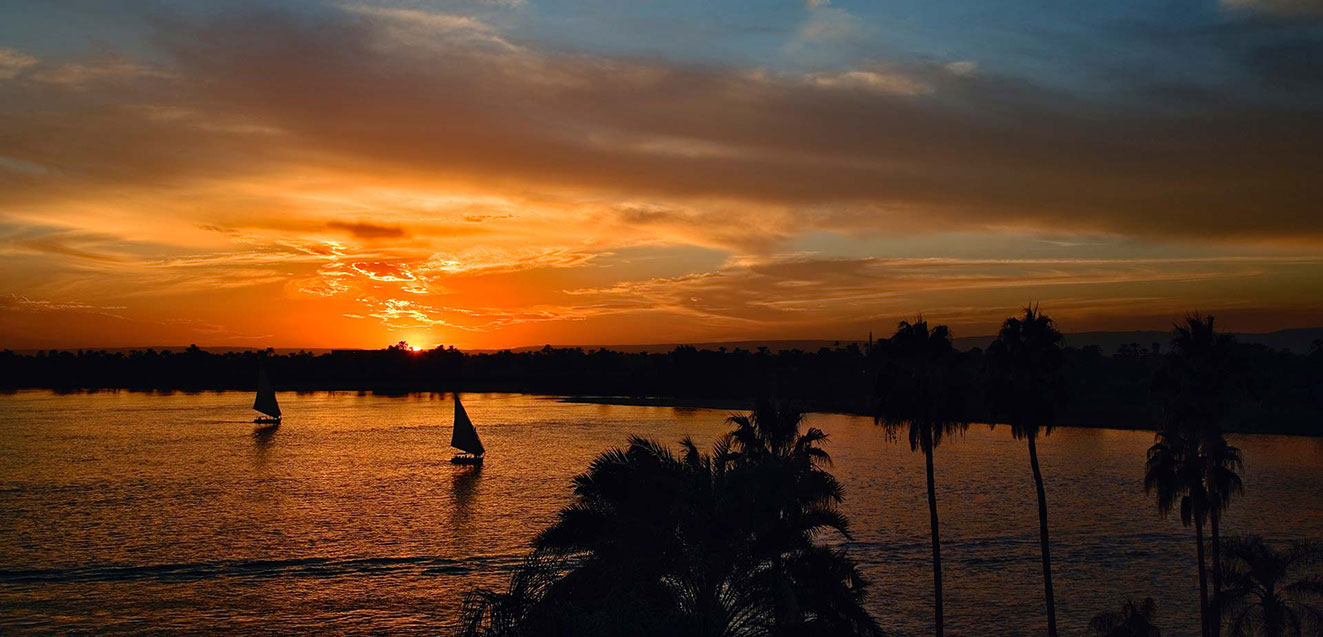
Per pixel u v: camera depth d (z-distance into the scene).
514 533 71.50
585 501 22.20
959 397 39.94
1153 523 74.75
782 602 21.08
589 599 19.69
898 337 40.72
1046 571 40.31
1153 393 40.19
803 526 23.33
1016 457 123.25
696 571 20.91
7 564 61.22
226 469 113.38
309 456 128.25
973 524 74.06
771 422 41.25
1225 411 38.28
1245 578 37.28
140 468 114.56
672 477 21.89
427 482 101.00
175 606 51.50
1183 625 48.03
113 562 61.84
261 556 63.53
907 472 107.19
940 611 39.88
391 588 55.38
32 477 105.88
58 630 47.12
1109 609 50.78
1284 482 97.44
